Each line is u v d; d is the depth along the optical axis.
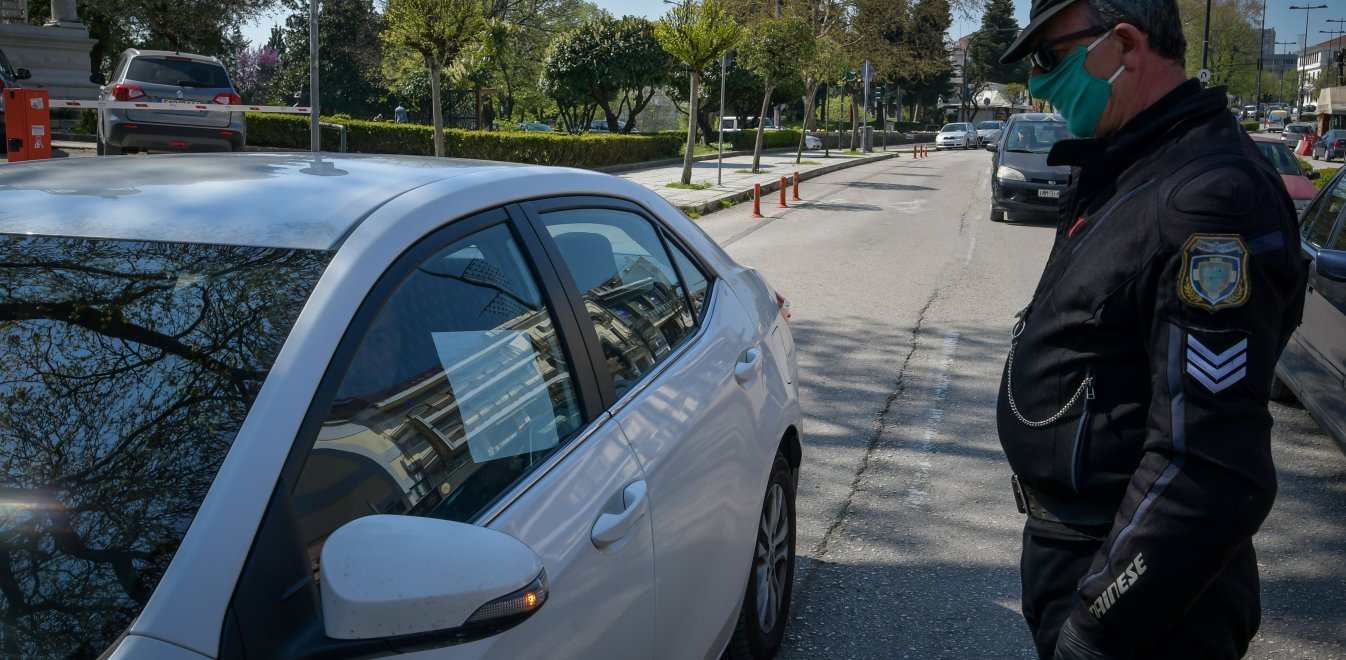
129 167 2.36
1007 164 15.94
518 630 1.71
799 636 3.55
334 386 1.64
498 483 1.90
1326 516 4.73
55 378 1.65
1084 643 1.67
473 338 1.99
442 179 2.24
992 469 5.19
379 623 1.39
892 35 41.09
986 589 3.92
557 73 36.66
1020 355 1.88
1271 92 147.25
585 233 2.59
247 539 1.42
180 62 16.19
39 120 12.12
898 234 14.62
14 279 1.83
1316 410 5.37
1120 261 1.66
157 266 1.83
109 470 1.52
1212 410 1.50
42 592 1.40
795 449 3.54
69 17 23.89
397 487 1.68
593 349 2.35
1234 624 1.75
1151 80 1.78
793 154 40.62
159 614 1.34
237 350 1.63
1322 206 6.14
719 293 3.26
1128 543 1.57
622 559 2.06
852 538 4.35
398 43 17.02
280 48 59.84
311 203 2.01
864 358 7.41
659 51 36.56
